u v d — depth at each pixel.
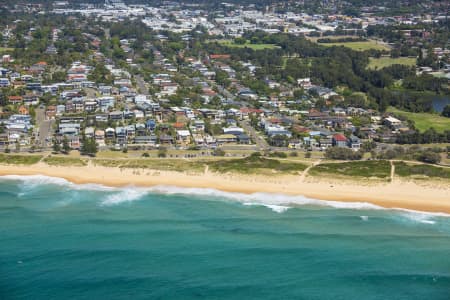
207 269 163.88
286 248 175.62
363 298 151.38
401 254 172.62
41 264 166.25
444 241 181.25
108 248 175.25
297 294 152.75
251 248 175.62
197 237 183.00
